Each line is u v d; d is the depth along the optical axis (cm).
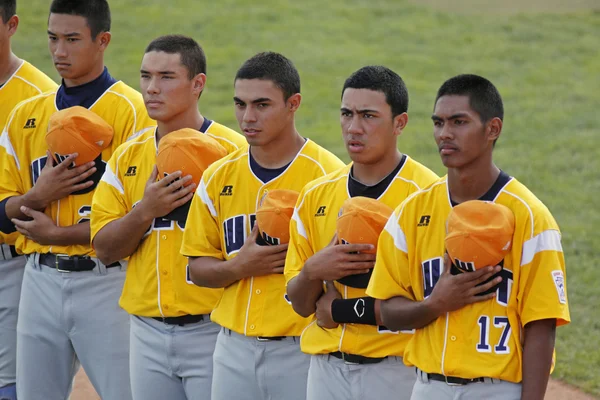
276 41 7319
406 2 8381
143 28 7431
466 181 1708
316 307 1916
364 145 1872
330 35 7506
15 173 2494
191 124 2248
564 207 4616
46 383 2495
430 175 1941
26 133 2464
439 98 1703
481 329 1678
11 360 2667
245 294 2059
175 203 2141
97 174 2380
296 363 2042
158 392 2253
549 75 6738
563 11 8056
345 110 1891
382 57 7056
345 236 1850
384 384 1888
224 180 2097
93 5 2369
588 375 2961
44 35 7012
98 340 2405
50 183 2336
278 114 2008
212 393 2133
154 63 2180
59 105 2447
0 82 2634
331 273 1852
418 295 1780
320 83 6581
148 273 2217
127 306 2258
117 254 2223
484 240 1623
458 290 1664
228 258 2091
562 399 2819
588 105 6203
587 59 7044
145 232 2212
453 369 1684
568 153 5412
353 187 1941
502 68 6875
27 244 2472
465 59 7050
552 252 1650
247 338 2062
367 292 1819
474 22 7850
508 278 1670
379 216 1841
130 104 2398
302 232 1964
